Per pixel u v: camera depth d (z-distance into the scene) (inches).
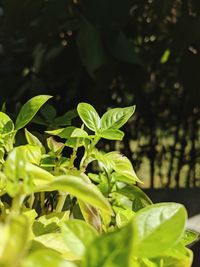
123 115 11.2
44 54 31.5
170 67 33.9
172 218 8.0
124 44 28.3
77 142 11.4
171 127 36.7
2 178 8.9
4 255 5.8
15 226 6.0
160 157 36.7
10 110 30.9
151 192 26.2
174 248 9.3
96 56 27.4
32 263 5.8
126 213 10.7
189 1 28.7
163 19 30.0
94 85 31.0
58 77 31.6
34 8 27.8
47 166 11.3
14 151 7.8
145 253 7.8
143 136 36.4
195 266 17.3
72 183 7.6
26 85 31.4
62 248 8.8
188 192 26.2
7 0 27.5
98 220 10.2
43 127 22.7
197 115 35.9
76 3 30.1
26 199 10.2
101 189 12.2
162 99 36.1
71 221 7.4
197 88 29.0
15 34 32.0
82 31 27.7
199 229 20.6
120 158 11.7
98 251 5.9
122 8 27.9
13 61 34.6
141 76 30.6
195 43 28.9
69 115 14.4
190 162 36.4
